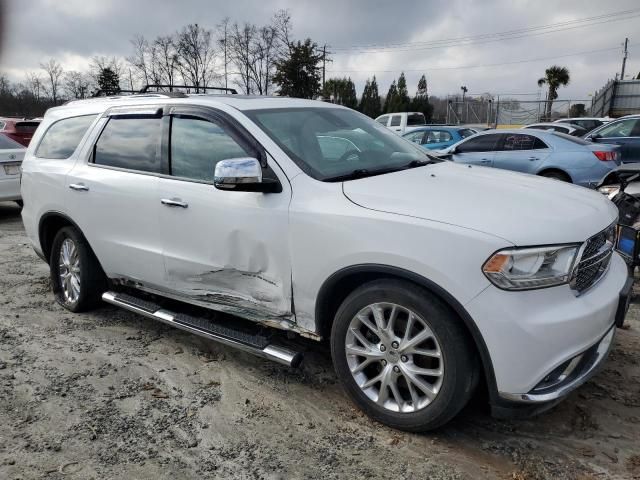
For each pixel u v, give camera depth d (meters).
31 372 3.77
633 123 11.15
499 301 2.52
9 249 7.33
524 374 2.54
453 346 2.66
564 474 2.65
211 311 4.17
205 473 2.71
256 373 3.73
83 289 4.69
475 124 30.22
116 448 2.92
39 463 2.80
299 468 2.74
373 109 63.47
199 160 3.62
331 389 3.49
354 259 2.86
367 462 2.77
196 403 3.35
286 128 3.56
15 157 9.00
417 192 3.02
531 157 9.46
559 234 2.64
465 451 2.84
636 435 2.95
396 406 2.97
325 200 3.05
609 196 5.29
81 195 4.35
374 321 2.98
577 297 2.72
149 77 44.69
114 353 4.07
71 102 5.04
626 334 4.16
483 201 2.90
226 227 3.39
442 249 2.61
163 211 3.74
